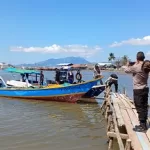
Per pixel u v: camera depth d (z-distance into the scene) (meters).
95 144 12.44
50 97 25.47
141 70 8.68
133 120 10.93
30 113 19.89
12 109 21.53
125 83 55.91
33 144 12.43
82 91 24.09
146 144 7.79
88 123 16.84
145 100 8.89
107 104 17.12
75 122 17.09
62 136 13.78
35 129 15.12
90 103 24.80
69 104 24.36
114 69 128.12
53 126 15.91
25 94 26.83
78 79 26.77
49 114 19.62
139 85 8.77
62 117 18.61
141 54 8.84
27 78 28.61
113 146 11.70
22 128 15.27
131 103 16.17
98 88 25.50
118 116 11.88
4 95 28.42
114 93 21.47
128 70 8.96
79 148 11.88
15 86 29.00
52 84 26.47
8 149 11.73
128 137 8.77
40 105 23.66
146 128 9.14
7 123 16.45
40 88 25.83
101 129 15.29
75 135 13.99
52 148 11.91
